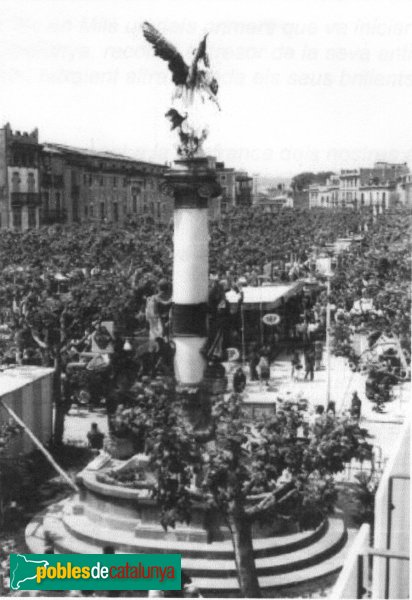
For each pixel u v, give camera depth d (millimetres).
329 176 139625
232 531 16828
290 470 16547
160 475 16641
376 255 59500
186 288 23328
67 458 27891
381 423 31281
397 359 36000
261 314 43656
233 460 16422
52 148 90750
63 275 48969
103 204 97375
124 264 57906
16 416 25266
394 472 11656
